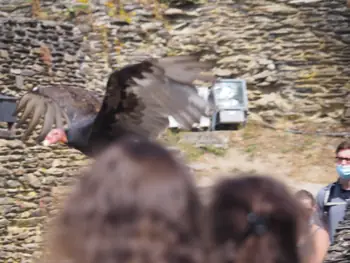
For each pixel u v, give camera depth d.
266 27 21.62
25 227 15.63
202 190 2.69
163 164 2.28
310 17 21.42
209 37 21.77
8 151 15.42
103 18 20.92
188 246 2.23
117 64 20.77
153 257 2.17
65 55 17.72
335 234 7.88
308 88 21.31
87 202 2.23
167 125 5.83
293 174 16.73
